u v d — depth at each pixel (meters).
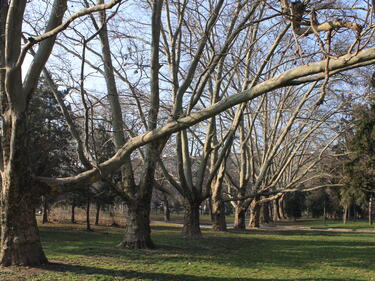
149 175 15.29
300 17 6.33
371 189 27.66
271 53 17.78
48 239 19.41
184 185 19.67
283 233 28.80
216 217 28.42
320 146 32.62
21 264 10.11
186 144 20.56
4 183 10.05
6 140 10.02
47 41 10.19
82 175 9.96
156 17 14.16
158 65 14.50
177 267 11.71
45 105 24.06
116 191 14.27
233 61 20.17
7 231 10.09
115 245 16.08
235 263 13.02
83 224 32.47
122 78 14.29
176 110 15.80
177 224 40.62
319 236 26.34
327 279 10.91
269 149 30.38
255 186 30.78
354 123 28.84
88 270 10.43
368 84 21.95
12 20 9.19
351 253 16.84
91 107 9.29
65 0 10.24
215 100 20.34
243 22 14.88
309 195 55.75
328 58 5.74
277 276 11.09
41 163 23.48
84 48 8.55
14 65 9.22
